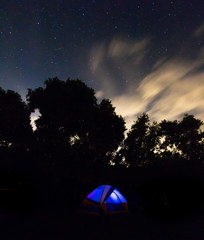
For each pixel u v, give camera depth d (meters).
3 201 11.77
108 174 19.56
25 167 15.69
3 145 17.64
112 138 21.05
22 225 7.16
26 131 19.08
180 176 15.73
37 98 20.28
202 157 22.12
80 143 19.36
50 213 9.64
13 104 19.22
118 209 9.13
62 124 19.58
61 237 5.94
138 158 21.23
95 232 6.54
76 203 13.34
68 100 19.55
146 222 8.10
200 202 12.74
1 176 13.73
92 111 19.50
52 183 16.58
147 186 13.81
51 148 18.05
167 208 11.39
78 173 18.64
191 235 6.42
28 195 13.57
